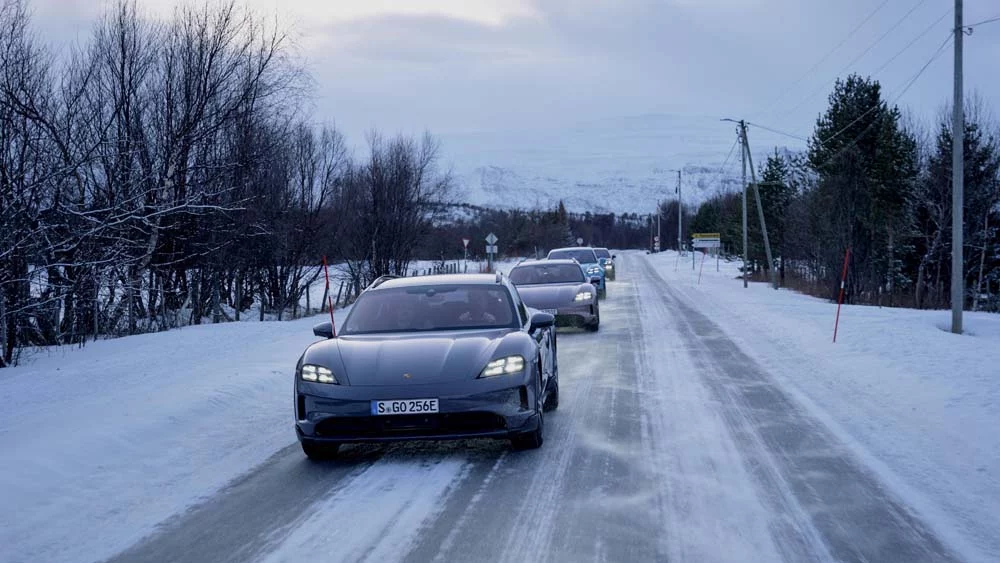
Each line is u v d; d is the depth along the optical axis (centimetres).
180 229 2002
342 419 593
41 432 679
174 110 1941
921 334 1441
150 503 527
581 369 1105
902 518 474
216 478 587
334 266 3753
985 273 4094
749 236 5522
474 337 663
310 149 2684
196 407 822
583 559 412
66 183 1485
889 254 3938
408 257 3459
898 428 719
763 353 1275
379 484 557
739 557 414
